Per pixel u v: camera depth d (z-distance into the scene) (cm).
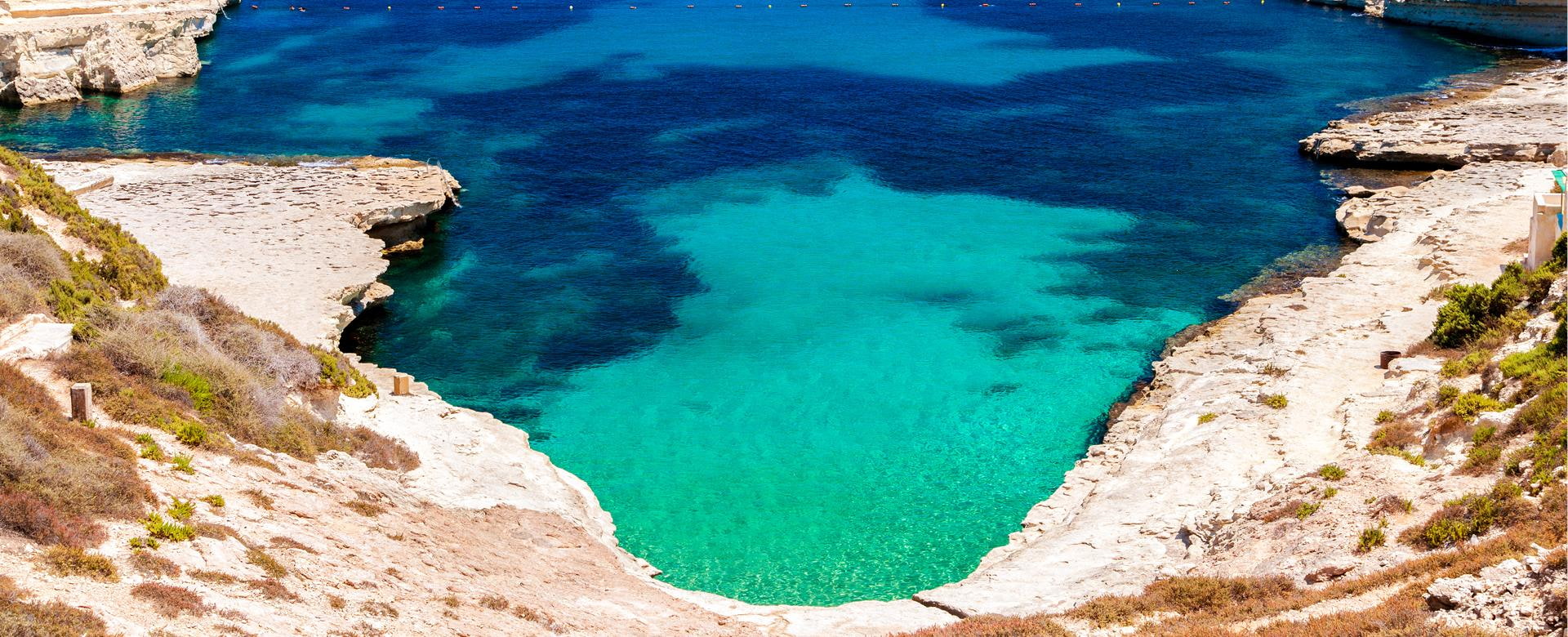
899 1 18838
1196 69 12188
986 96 11019
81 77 11669
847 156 9006
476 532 3312
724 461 4588
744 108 10669
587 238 7262
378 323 5981
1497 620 2094
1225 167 8531
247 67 13100
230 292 5725
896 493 4341
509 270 6719
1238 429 3966
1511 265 4666
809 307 6112
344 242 6488
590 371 5431
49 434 2559
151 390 3181
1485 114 8956
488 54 13838
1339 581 2603
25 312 3444
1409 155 8150
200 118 10456
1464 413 3278
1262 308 5656
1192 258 6712
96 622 1891
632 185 8344
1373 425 3731
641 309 6150
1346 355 4494
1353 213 7000
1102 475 4169
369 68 12975
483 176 8544
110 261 4416
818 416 4944
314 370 4006
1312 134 9231
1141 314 5928
